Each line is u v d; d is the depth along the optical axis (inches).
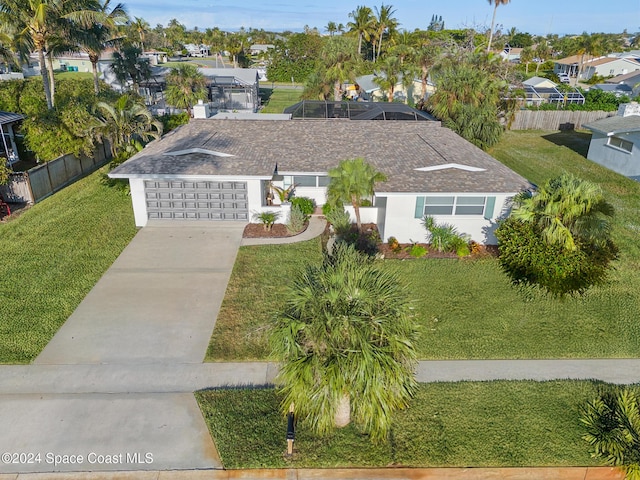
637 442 315.9
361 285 304.3
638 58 2807.6
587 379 398.9
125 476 300.7
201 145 794.8
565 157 1216.2
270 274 570.3
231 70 2050.9
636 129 989.2
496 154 1241.4
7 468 303.6
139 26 3567.9
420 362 419.2
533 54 3666.3
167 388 378.0
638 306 515.5
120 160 887.7
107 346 429.1
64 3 1117.1
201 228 702.5
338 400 301.7
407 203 642.2
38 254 604.4
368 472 307.0
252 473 305.1
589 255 513.0
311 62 2947.8
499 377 400.5
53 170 842.8
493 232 666.8
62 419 343.6
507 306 511.8
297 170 717.3
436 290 541.6
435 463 312.5
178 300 509.7
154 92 1979.6
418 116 1154.7
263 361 414.6
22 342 430.0
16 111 1344.7
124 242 650.8
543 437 334.0
